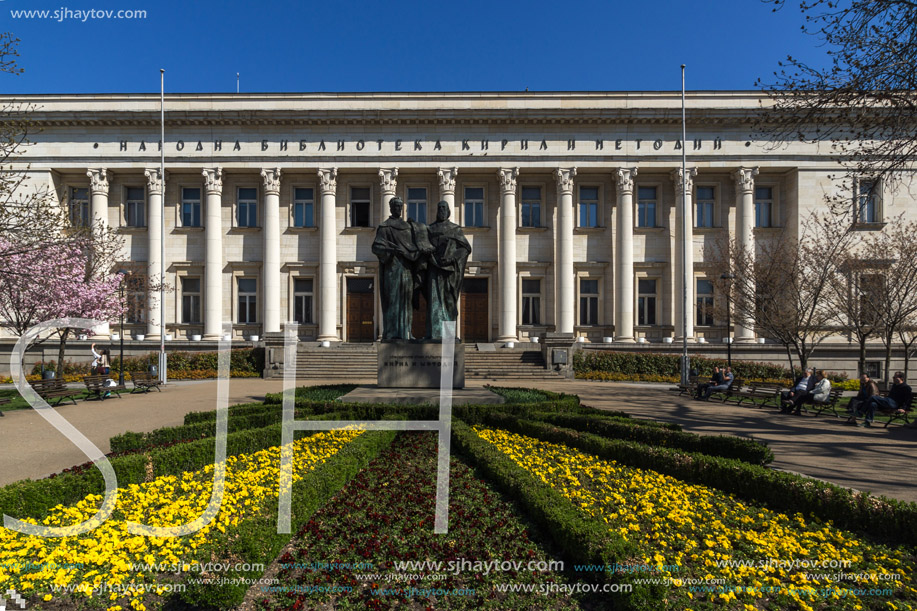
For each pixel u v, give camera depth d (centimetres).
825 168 3597
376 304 3794
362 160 3691
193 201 3853
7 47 1464
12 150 1888
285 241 3788
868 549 625
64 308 2403
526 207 3872
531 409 1390
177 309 3747
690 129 3672
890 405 1600
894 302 2569
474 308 3847
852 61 1336
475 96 3706
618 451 995
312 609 500
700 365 3222
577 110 3606
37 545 592
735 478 825
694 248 3759
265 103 3700
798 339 2800
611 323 3766
